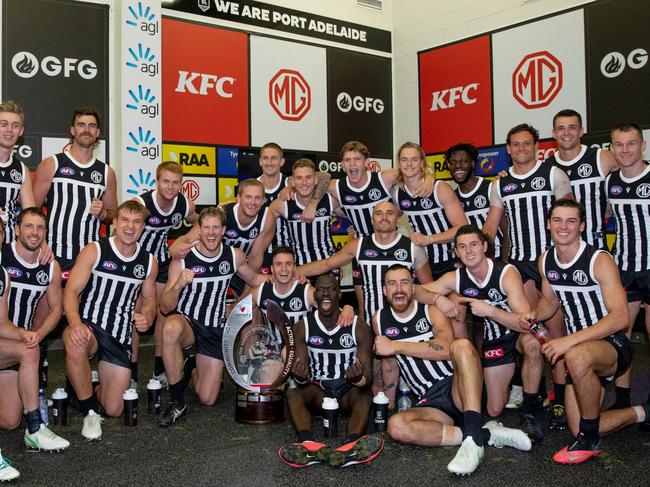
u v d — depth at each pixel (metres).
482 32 6.25
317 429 3.03
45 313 3.30
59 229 3.64
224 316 3.54
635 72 5.11
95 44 5.27
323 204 4.05
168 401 3.62
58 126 5.13
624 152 3.13
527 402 2.93
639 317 5.12
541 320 2.93
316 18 6.60
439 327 2.92
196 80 5.76
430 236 3.53
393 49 7.25
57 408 3.14
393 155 7.30
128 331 3.31
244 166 5.88
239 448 2.75
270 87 6.27
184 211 3.98
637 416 2.74
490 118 6.22
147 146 5.25
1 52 4.86
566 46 5.55
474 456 2.39
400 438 2.64
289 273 3.23
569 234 2.69
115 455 2.66
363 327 3.00
